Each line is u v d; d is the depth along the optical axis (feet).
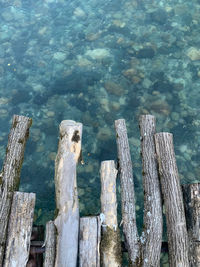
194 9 9.62
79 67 8.39
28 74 8.49
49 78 8.31
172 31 9.01
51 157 6.77
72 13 10.33
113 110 7.39
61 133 5.00
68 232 4.26
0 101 7.88
